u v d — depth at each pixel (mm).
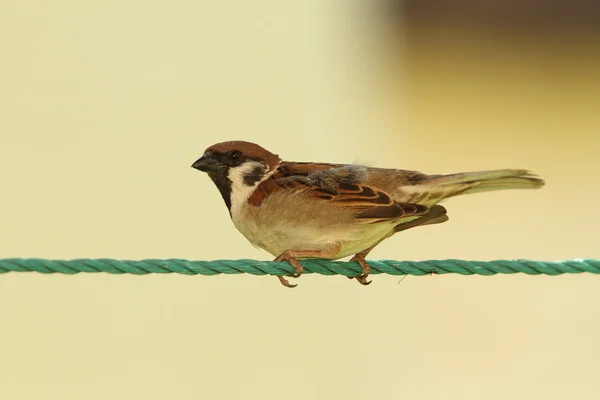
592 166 17219
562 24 18609
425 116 17781
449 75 18438
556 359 13109
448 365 12930
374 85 18062
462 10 18641
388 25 18438
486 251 15117
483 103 18219
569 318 13672
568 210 16016
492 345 13430
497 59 18453
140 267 6301
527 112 18062
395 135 17656
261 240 7500
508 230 15516
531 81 18438
